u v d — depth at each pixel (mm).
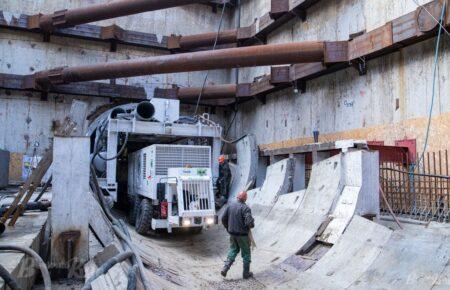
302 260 8492
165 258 9367
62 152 6488
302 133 16734
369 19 13570
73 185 6477
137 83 22000
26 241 6145
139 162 13734
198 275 8516
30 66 20422
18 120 20000
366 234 7945
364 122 13297
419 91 11156
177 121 15125
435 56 10641
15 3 20328
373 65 13000
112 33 20719
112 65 16750
